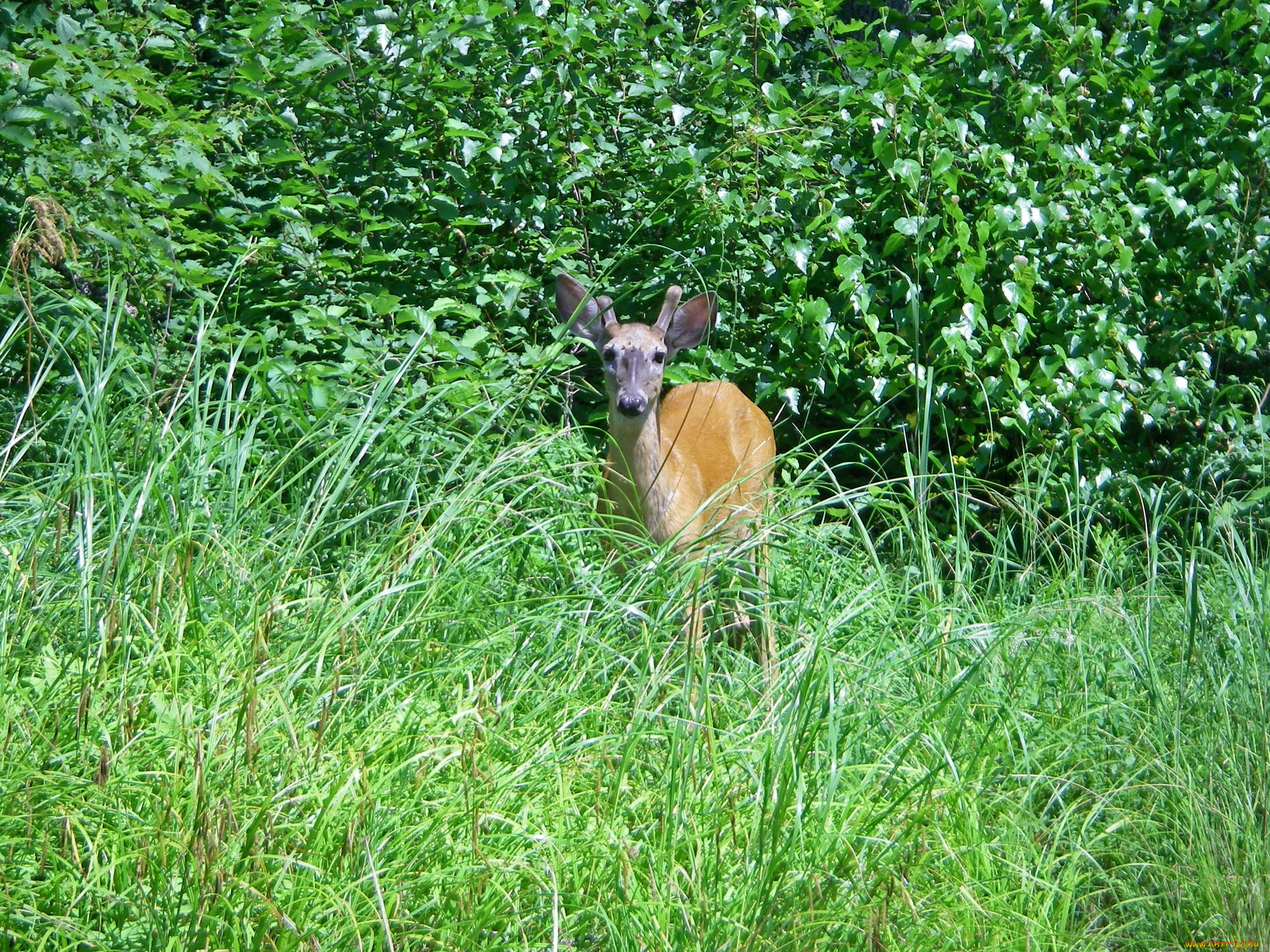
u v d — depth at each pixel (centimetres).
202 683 545
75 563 631
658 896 479
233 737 511
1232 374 1129
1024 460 985
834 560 800
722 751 593
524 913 472
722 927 477
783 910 479
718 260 1020
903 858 532
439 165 1010
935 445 1063
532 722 580
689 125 1067
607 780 564
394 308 871
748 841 530
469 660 616
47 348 757
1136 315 1078
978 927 513
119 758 501
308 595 621
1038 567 908
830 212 998
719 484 921
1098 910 571
